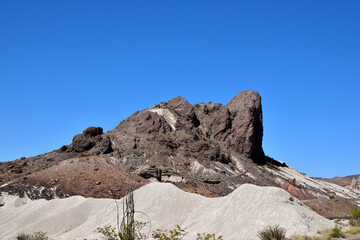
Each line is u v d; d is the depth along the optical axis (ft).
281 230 97.66
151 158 326.24
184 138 371.15
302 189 360.07
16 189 246.27
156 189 154.81
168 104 442.09
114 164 307.99
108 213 153.99
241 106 422.82
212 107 445.37
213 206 136.98
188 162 334.24
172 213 141.08
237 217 123.13
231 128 408.26
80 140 341.00
